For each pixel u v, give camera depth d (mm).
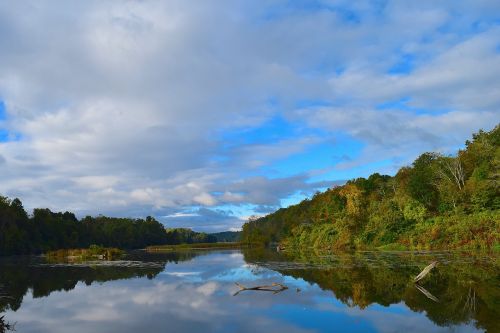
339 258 50938
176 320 18000
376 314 18031
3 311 21531
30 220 128750
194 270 41812
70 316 19859
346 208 89812
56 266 53281
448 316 17109
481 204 62812
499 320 16156
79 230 154375
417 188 72562
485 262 36562
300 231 105188
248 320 17594
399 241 67750
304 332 15547
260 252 83750
